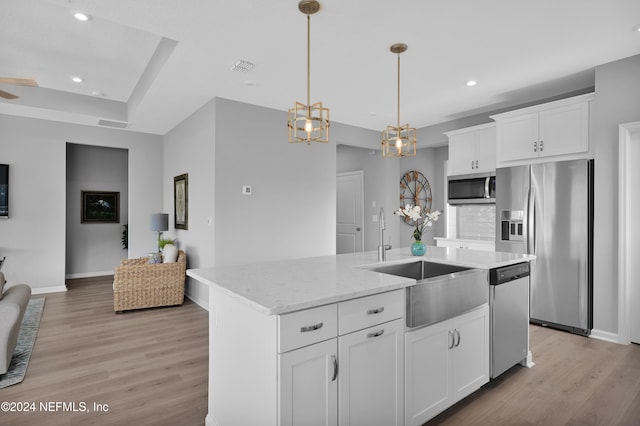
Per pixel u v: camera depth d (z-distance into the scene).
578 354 2.95
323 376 1.53
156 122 5.13
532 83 3.71
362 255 2.88
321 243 4.98
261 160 4.40
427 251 3.09
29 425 1.98
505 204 3.93
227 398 1.79
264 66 3.23
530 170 3.71
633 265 3.17
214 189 4.03
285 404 1.41
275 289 1.65
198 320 3.88
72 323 3.76
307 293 1.58
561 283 3.49
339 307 1.58
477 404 2.21
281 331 1.39
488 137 4.48
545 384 2.46
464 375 2.20
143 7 2.30
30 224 4.98
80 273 6.39
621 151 3.13
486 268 2.34
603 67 3.26
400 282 1.81
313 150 4.93
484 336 2.35
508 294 2.53
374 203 6.13
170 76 3.44
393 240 5.97
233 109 4.18
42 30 3.10
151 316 4.02
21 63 3.77
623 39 2.79
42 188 5.05
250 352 1.58
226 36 2.69
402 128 2.85
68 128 5.21
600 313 3.29
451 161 4.91
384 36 2.71
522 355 2.66
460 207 5.94
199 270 2.15
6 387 2.40
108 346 3.12
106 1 2.23
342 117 4.99
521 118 3.92
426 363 1.97
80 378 2.53
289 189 4.66
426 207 6.34
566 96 4.02
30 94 4.43
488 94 4.04
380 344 1.75
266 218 4.44
